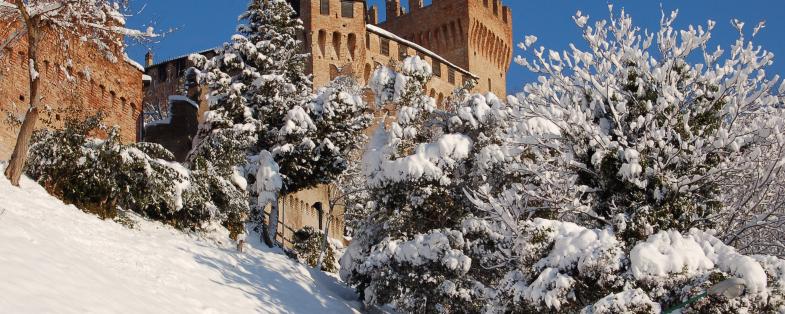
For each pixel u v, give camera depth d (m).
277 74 37.47
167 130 40.91
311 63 75.56
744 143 19.48
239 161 33.06
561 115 20.50
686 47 20.77
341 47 76.88
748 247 19.91
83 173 23.81
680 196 18.95
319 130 36.22
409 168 25.59
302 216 45.38
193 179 27.83
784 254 20.52
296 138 35.53
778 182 20.31
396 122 27.88
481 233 24.19
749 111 20.03
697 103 20.47
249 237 32.28
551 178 21.45
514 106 21.14
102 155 24.23
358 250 28.36
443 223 26.05
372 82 29.59
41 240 17.72
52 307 13.61
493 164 24.83
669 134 19.41
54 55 29.36
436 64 84.62
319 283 29.27
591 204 21.03
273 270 27.27
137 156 25.16
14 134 27.33
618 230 18.08
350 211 43.94
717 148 19.41
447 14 93.31
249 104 36.81
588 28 21.12
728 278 14.20
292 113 35.34
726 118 21.38
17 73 27.73
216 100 35.47
